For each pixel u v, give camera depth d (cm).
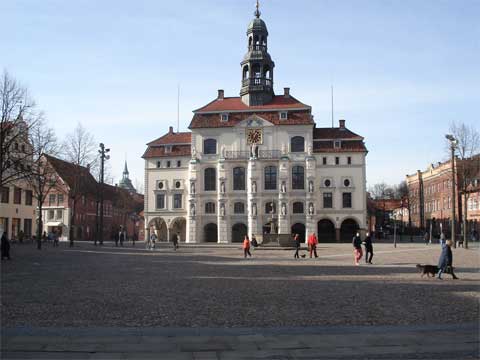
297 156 8200
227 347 1026
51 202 9562
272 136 8269
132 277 2398
